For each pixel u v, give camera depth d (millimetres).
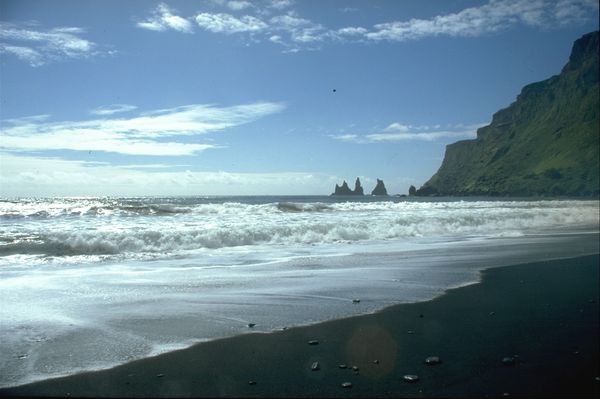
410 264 12477
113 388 4750
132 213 24812
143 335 6422
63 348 5871
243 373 5148
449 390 4723
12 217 22531
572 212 28438
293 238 16906
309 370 5234
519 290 9469
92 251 13602
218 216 23031
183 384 4852
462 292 9258
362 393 4641
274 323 7043
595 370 5285
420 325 6996
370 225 19844
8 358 5508
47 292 8766
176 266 11805
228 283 9836
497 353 5797
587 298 8820
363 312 7695
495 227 22750
